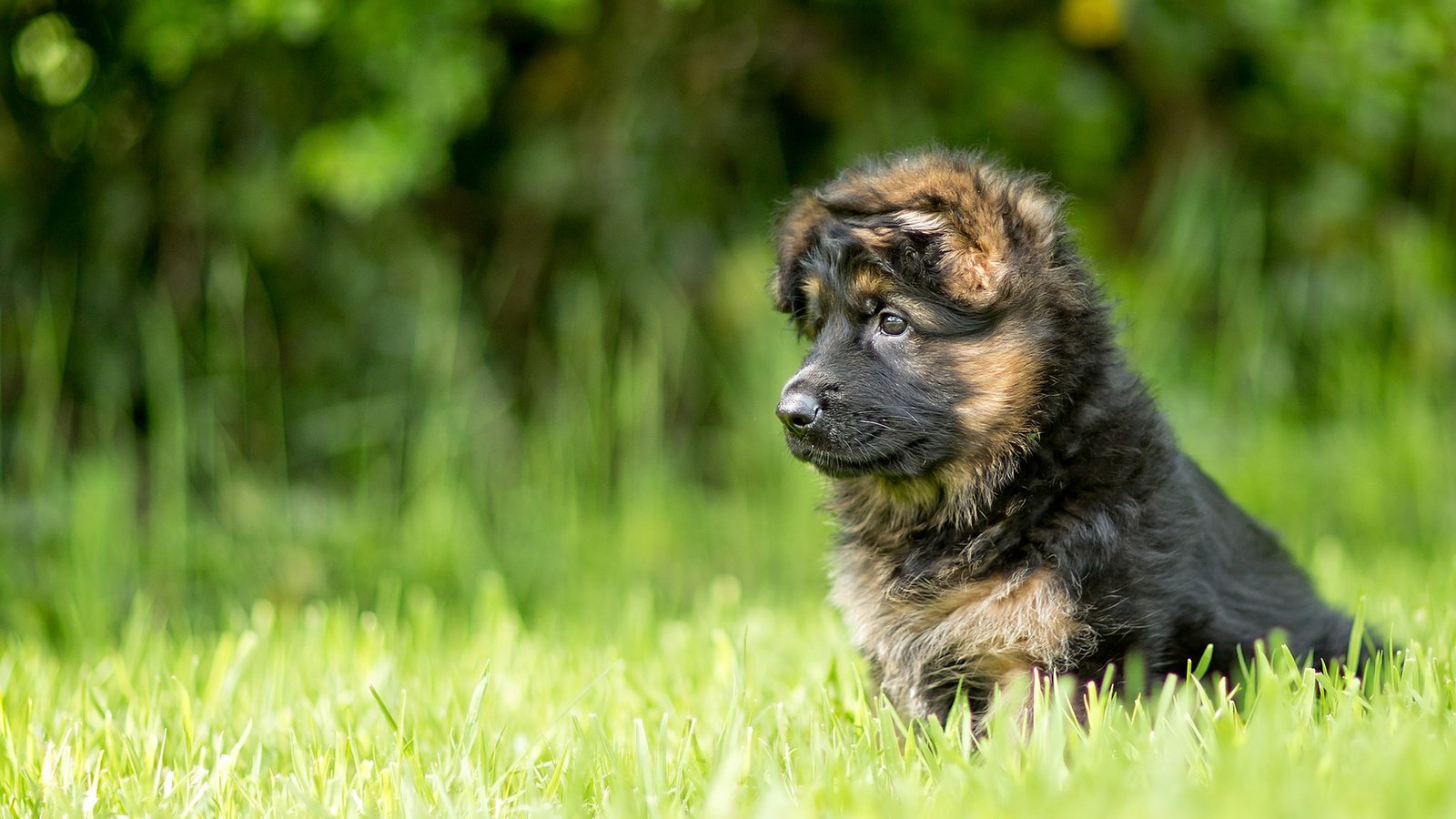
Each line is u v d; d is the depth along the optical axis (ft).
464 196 46.62
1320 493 41.83
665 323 44.09
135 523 38.78
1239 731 16.10
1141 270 44.80
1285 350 45.57
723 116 44.60
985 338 20.18
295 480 43.42
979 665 19.74
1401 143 47.34
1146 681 18.65
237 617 32.24
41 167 43.24
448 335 41.93
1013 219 20.39
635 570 39.27
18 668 25.11
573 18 41.22
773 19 44.86
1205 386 43.50
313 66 41.50
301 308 44.01
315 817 16.43
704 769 17.74
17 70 42.04
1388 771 13.74
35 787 18.02
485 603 33.65
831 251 20.88
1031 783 14.56
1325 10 44.34
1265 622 20.33
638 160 43.80
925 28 44.47
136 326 42.63
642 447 43.24
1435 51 43.57
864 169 22.13
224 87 41.73
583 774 17.12
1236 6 42.86
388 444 43.34
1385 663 19.77
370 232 43.62
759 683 22.91
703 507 42.22
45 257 42.70
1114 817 13.37
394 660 25.05
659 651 27.45
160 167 42.70
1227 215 44.86
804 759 17.31
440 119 40.32
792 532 40.09
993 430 20.21
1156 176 46.65
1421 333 44.98
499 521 40.78
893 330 20.58
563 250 46.11
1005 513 20.01
